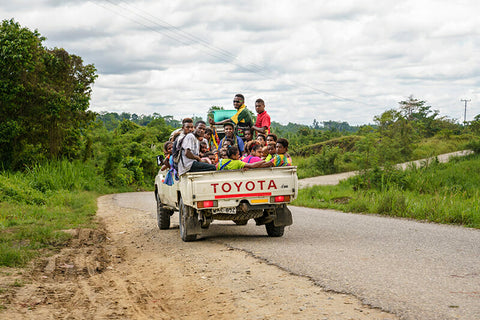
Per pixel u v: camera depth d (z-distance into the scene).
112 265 8.28
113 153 44.59
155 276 7.11
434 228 10.85
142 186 50.00
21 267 7.80
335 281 5.75
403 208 14.53
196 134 10.01
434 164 32.62
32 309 5.47
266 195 9.22
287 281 5.93
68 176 31.19
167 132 67.69
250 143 10.62
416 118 86.00
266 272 6.50
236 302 5.29
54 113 31.39
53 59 32.19
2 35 29.70
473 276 5.79
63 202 21.83
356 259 6.99
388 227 11.12
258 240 9.41
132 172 48.44
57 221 14.33
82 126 37.59
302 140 100.56
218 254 8.09
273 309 4.91
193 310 5.29
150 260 8.34
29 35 30.31
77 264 8.30
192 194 8.94
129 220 15.26
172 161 10.92
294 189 9.34
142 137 60.56
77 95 33.84
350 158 53.66
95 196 30.78
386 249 7.83
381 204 15.34
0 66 29.48
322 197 23.47
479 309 4.48
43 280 7.04
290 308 4.88
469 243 8.40
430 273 5.99
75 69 34.50
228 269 6.91
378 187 25.09
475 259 6.86
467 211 12.30
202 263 7.52
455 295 4.97
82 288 6.59
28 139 33.03
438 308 4.55
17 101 30.94
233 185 9.08
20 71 30.05
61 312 5.39
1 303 5.61
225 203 9.10
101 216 16.91
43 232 11.39
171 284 6.53
